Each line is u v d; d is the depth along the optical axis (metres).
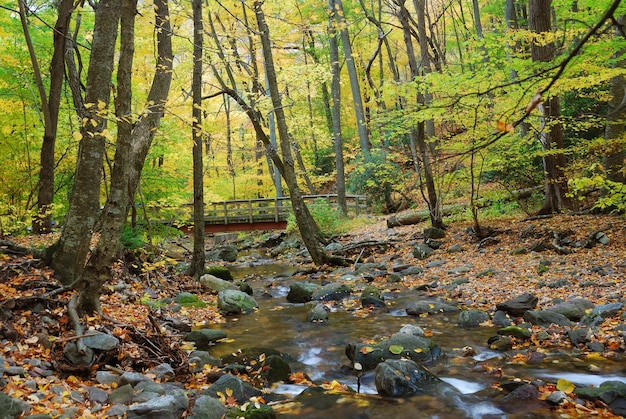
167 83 10.19
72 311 5.43
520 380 4.66
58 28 9.50
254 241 23.52
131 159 9.64
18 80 11.26
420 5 12.91
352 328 7.18
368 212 23.12
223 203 20.91
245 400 4.53
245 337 7.01
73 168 13.38
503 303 7.08
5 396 3.48
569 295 7.22
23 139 11.97
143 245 10.27
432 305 7.75
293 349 6.36
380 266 12.02
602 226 10.51
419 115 9.82
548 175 12.71
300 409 4.35
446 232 13.89
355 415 4.19
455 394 4.52
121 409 3.82
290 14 15.94
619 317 5.89
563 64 1.56
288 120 17.92
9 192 12.79
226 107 22.39
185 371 5.29
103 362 4.88
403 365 4.88
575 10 9.79
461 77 8.89
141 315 7.04
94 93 6.47
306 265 14.34
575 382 4.61
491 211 15.13
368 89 23.22
